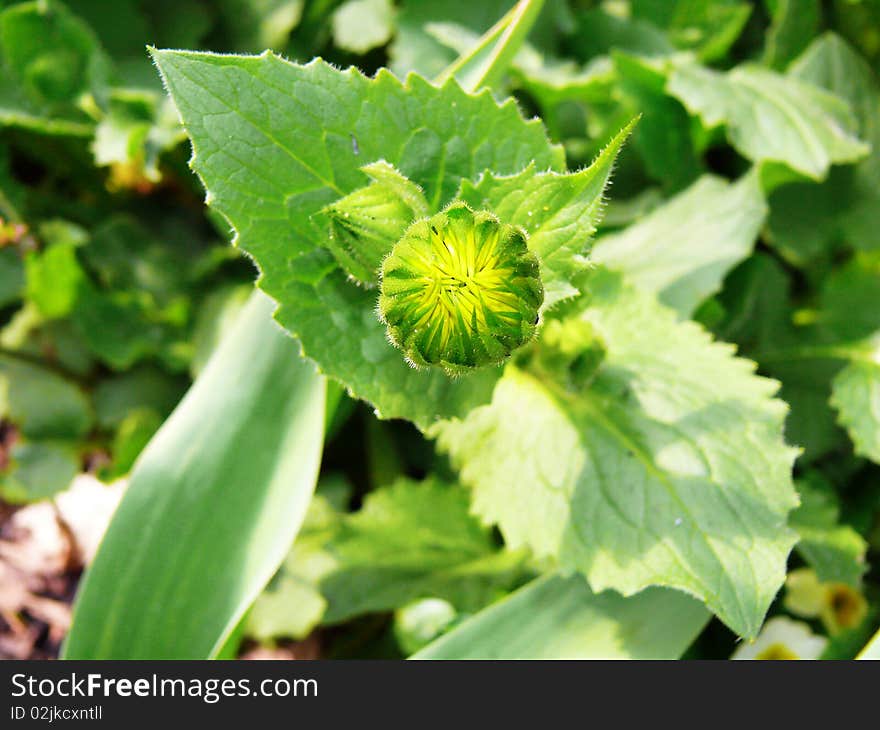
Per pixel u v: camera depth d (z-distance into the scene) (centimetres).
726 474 25
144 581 26
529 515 26
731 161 33
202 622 26
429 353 23
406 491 30
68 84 32
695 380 26
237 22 34
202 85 24
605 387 26
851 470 30
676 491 25
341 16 34
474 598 29
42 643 31
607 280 27
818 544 28
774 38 33
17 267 32
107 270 32
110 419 32
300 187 24
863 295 31
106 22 34
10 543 32
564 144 33
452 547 30
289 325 24
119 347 32
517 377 27
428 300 22
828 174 32
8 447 33
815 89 31
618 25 34
